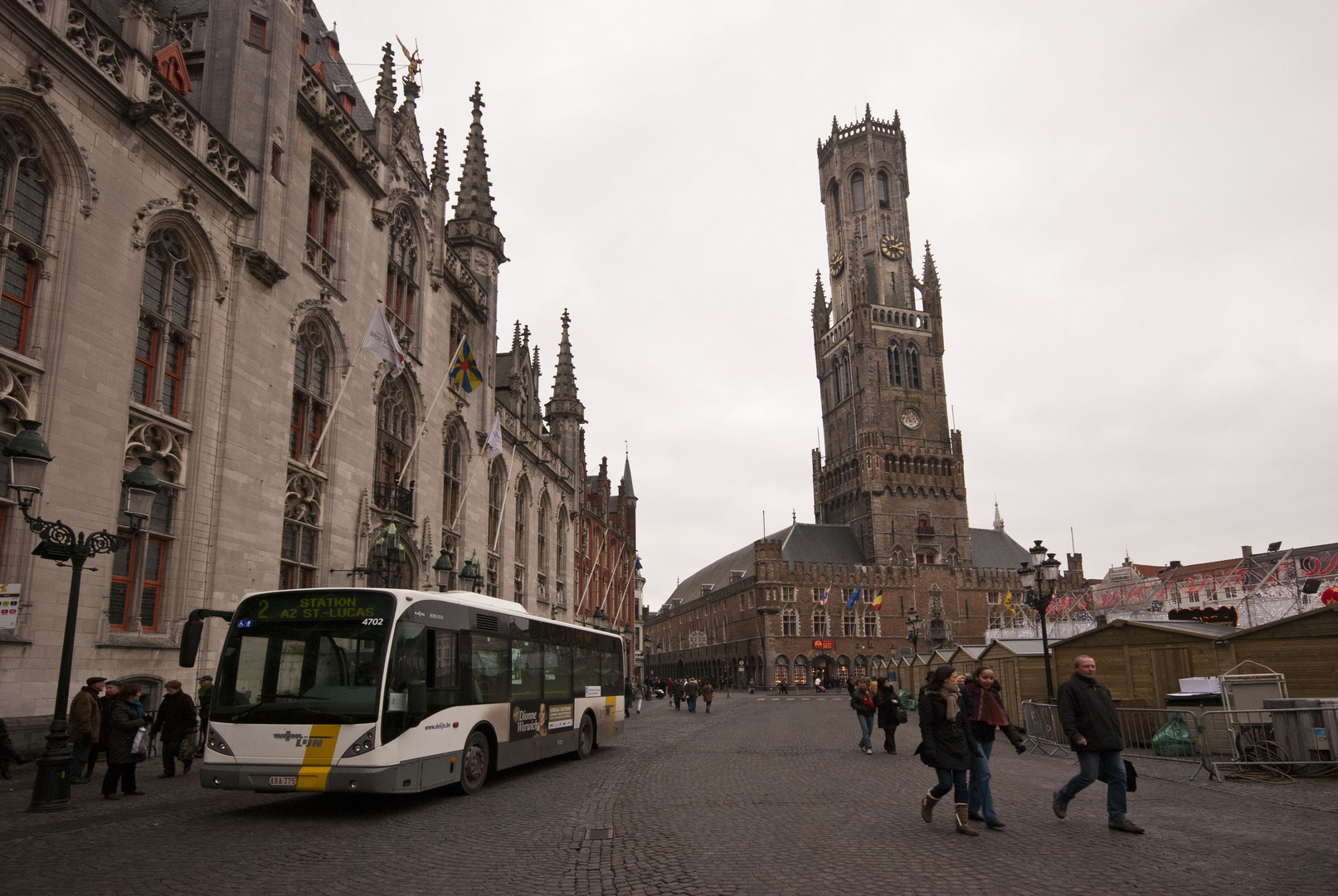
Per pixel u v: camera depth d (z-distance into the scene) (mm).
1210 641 21156
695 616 125500
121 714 13453
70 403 15555
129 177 17281
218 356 20109
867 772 17125
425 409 31516
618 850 9727
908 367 115812
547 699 18719
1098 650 23922
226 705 12305
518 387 45406
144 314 18109
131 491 12930
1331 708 15227
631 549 86688
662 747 24281
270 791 12086
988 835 10219
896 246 121875
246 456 20734
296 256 23359
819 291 130125
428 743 13125
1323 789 13844
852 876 8266
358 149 27125
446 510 34312
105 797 13391
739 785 15320
